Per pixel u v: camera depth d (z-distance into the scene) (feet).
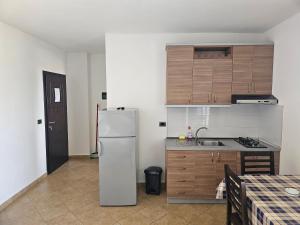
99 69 18.62
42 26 11.12
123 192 10.75
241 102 11.04
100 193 10.70
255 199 5.92
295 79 9.52
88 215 9.92
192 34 12.70
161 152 13.26
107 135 10.56
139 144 13.23
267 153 8.70
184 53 11.46
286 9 8.96
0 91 10.27
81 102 18.26
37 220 9.50
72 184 13.33
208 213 10.06
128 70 12.92
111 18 10.00
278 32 10.94
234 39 12.70
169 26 11.35
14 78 11.30
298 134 9.30
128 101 13.08
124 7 8.70
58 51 16.42
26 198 11.50
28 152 12.55
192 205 10.81
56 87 16.10
